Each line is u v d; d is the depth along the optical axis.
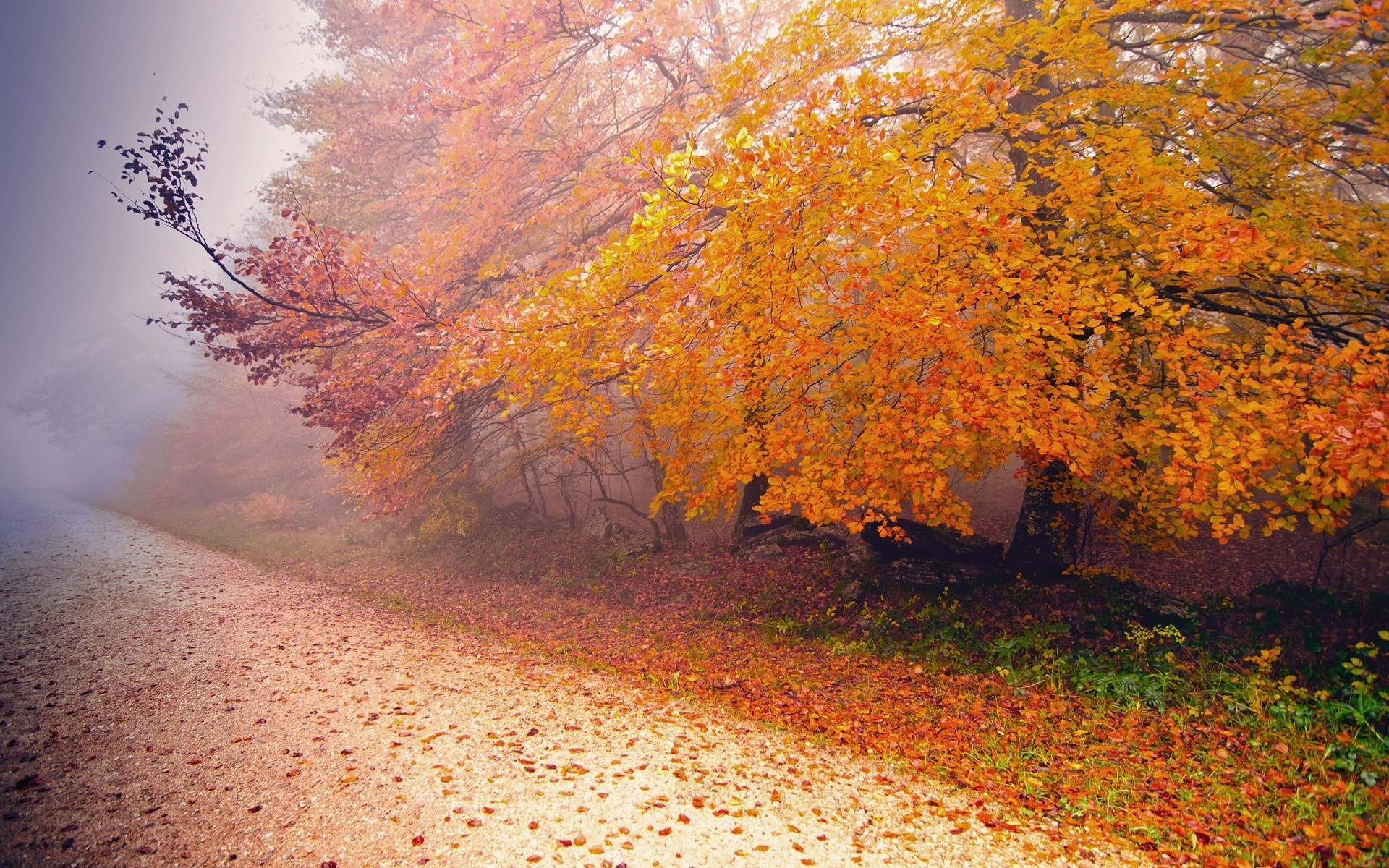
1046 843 4.33
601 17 11.18
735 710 6.91
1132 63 10.11
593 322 6.88
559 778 5.08
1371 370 4.60
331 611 11.44
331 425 9.82
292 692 6.96
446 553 16.62
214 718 6.19
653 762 5.47
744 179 6.03
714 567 12.63
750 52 8.57
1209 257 5.21
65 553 17.31
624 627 10.47
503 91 11.42
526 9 10.80
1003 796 5.00
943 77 6.09
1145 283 6.56
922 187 6.17
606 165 11.34
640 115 13.56
